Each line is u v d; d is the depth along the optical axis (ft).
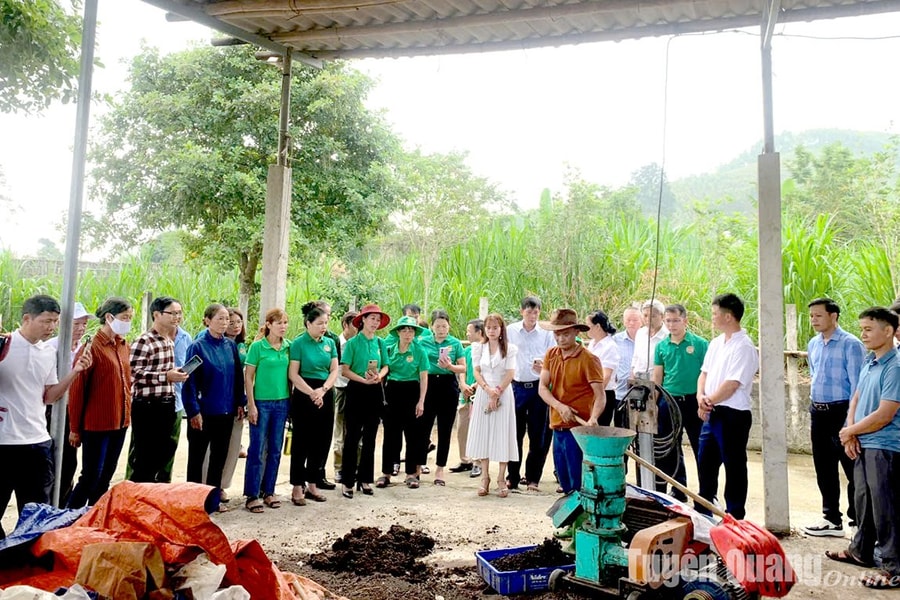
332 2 18.44
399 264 44.88
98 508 9.98
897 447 13.66
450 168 44.83
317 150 34.63
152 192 33.73
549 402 16.92
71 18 26.35
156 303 17.01
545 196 42.22
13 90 26.45
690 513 11.88
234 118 34.81
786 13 17.33
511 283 40.04
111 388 15.66
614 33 18.97
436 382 22.52
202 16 19.81
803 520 18.48
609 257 38.34
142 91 35.24
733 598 10.64
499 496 20.86
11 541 9.39
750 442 28.86
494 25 19.01
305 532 16.83
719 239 38.17
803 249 32.63
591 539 12.22
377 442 30.19
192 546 9.34
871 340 14.14
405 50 21.50
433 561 14.69
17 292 38.40
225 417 17.93
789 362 28.04
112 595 8.52
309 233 35.70
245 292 36.83
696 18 18.12
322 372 19.62
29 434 13.06
